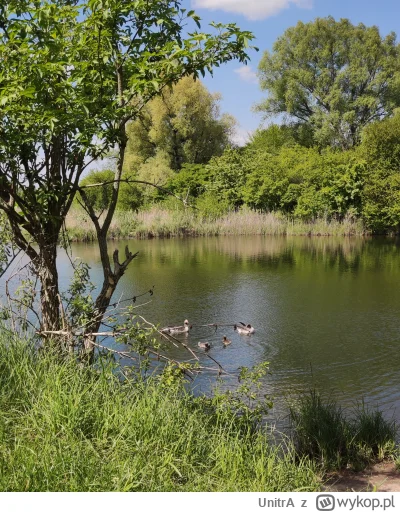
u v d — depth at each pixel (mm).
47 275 5754
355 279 16016
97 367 5594
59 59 5266
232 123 46188
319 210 32094
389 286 14898
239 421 5188
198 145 45125
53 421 4176
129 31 5699
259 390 7453
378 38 47688
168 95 43344
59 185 5727
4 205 5590
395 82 46406
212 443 4531
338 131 47438
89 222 26875
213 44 5262
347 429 5641
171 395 5121
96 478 3639
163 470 3875
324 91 48562
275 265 18750
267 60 49188
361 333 10383
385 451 5484
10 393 4500
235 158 35719
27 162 5496
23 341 5336
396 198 29688
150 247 24250
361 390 7598
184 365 5559
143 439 4250
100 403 4629
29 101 5121
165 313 11719
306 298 13398
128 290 14078
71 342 5508
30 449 3656
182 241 27141
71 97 5266
